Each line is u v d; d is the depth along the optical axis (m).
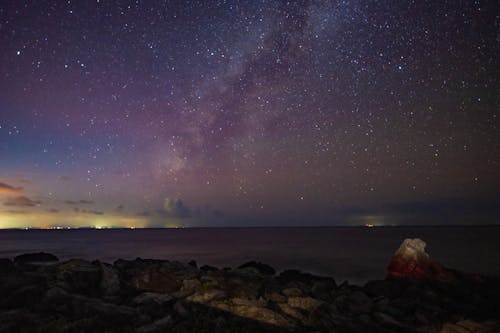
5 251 58.06
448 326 10.29
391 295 14.95
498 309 13.05
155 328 8.67
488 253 48.84
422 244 18.19
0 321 8.37
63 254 50.75
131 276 13.17
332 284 16.25
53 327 8.16
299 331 9.31
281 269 32.41
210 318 9.69
